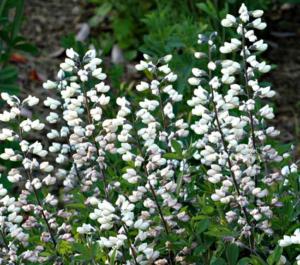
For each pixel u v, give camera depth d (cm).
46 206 306
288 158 322
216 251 290
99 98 296
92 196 313
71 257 300
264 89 292
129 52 656
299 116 570
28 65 652
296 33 678
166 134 303
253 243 288
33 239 302
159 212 285
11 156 290
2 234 289
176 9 627
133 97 427
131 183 314
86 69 296
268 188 305
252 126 296
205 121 289
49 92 612
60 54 673
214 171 285
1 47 485
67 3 752
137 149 313
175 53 454
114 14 686
